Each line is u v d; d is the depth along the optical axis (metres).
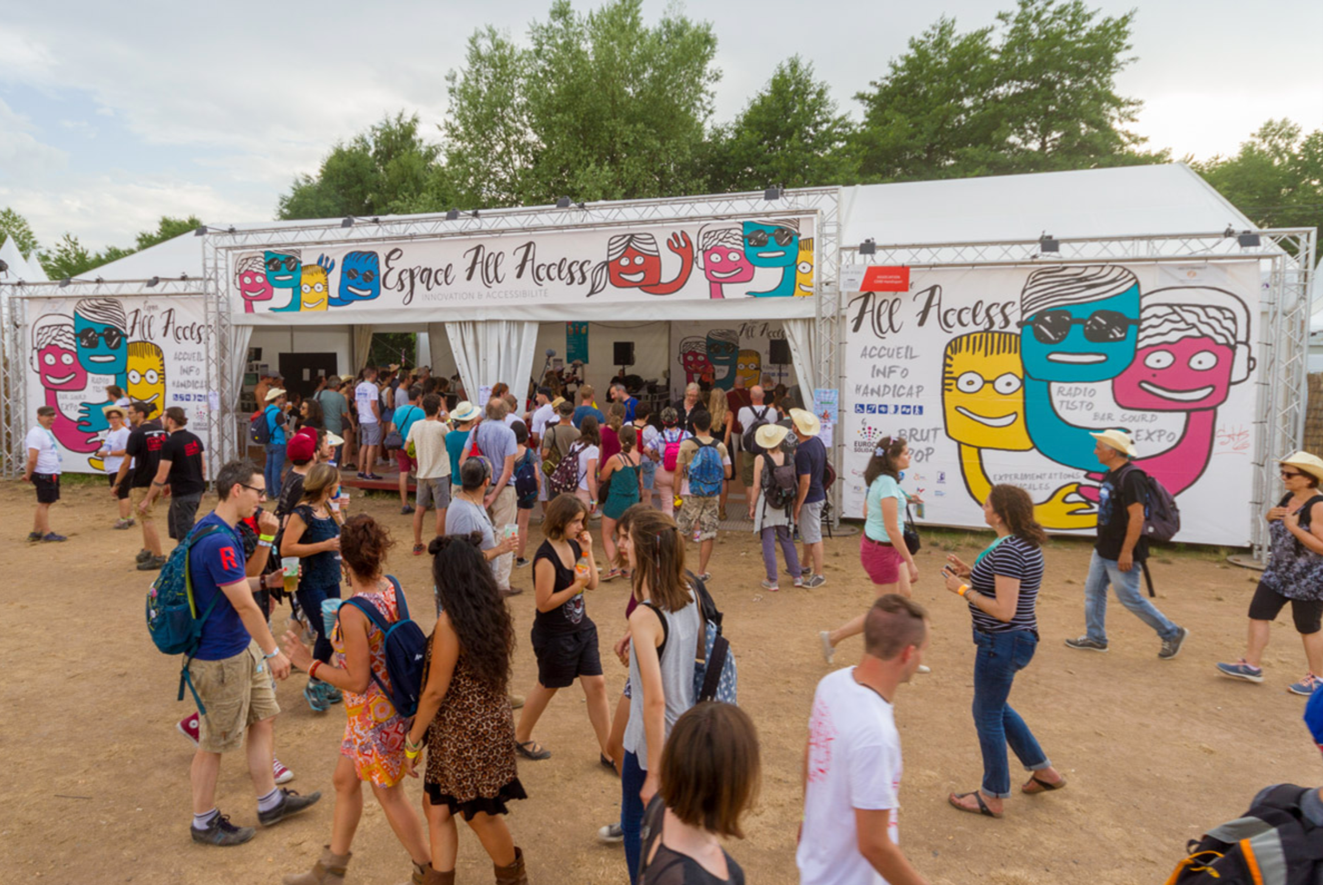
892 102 33.19
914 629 2.36
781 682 6.02
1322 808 1.91
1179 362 9.72
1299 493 5.64
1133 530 6.16
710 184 31.38
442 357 19.88
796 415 8.45
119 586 8.56
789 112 30.48
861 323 10.85
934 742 5.05
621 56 26.73
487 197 28.53
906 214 13.36
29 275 17.64
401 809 3.43
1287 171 35.12
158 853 3.90
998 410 10.41
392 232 13.08
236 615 3.91
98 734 5.21
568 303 11.98
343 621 3.30
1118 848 3.92
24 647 6.78
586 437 8.74
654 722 2.90
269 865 3.81
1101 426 10.04
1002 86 31.81
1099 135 30.09
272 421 12.85
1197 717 5.41
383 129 41.38
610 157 27.81
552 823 4.17
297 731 5.27
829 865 2.30
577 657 4.54
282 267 13.57
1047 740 5.09
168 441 8.56
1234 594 8.28
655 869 1.81
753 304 11.14
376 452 14.04
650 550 3.09
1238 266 9.46
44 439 10.44
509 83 27.64
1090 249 10.88
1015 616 3.92
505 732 3.24
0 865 3.79
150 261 17.09
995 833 4.04
